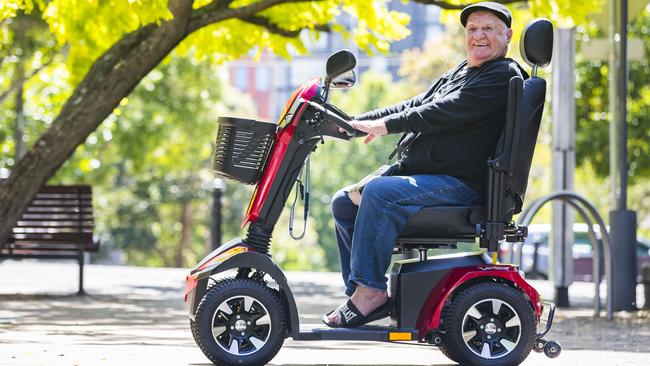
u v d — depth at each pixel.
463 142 7.29
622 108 13.98
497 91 7.23
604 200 47.06
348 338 7.07
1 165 27.12
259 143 7.14
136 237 54.25
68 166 32.66
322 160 62.81
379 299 7.21
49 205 14.78
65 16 12.24
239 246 7.10
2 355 7.84
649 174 26.73
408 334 7.12
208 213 56.16
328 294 16.53
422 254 7.29
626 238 13.90
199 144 41.34
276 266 7.05
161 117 37.09
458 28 52.06
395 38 15.23
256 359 7.02
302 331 7.04
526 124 7.23
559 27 15.06
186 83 37.50
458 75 7.50
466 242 7.31
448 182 7.22
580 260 30.81
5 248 14.78
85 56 15.20
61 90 22.94
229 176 7.14
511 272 7.27
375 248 7.12
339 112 7.19
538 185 45.12
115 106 12.81
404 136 7.62
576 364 7.97
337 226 7.47
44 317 11.62
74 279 18.86
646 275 14.55
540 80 7.30
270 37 15.31
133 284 17.97
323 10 14.99
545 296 16.81
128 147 37.00
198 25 12.68
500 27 7.37
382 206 7.10
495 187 7.19
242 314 7.04
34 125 27.95
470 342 7.20
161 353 8.15
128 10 11.70
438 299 7.16
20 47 20.69
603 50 15.23
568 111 15.37
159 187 53.34
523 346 7.21
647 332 11.18
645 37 26.50
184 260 55.78
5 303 13.45
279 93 109.06
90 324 10.88
